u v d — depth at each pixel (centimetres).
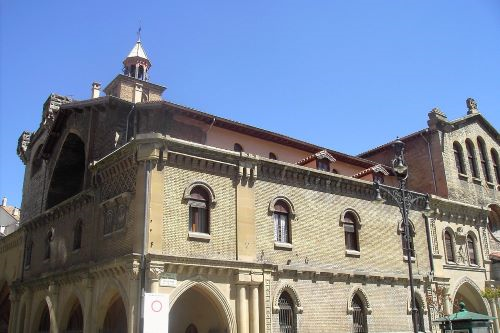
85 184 2714
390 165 3950
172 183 2238
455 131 3903
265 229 2484
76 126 3042
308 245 2620
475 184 3894
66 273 2652
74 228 2777
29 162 3925
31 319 3114
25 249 3475
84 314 2388
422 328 2994
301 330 2452
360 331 2714
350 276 2725
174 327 2412
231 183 2433
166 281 2073
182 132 2684
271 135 3012
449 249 3403
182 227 2214
